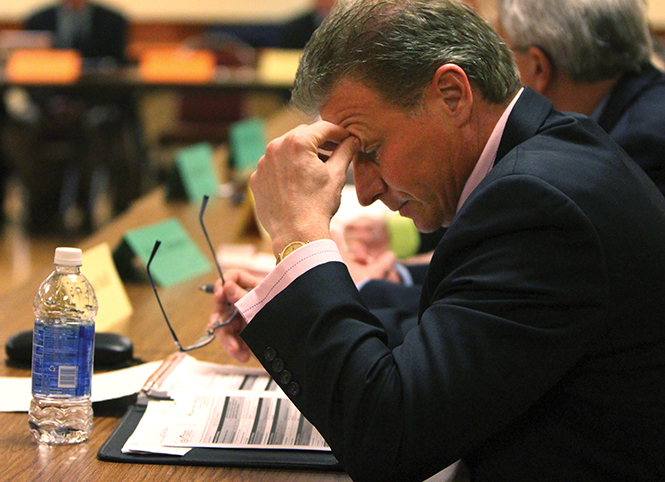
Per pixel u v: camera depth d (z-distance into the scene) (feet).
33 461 6.07
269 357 5.82
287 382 5.75
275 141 6.30
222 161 21.57
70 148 33.65
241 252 13.38
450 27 6.09
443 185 6.35
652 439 5.68
